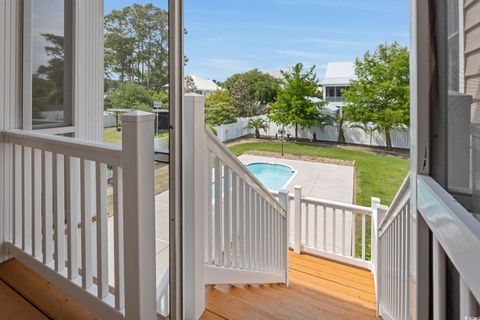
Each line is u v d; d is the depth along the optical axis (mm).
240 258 1976
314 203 3424
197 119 1439
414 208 842
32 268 1780
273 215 2504
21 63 2146
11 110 2102
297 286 2676
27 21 2164
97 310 1416
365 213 3109
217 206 1757
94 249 1837
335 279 2891
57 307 1627
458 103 665
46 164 1675
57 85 2451
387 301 1911
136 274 1246
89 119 2330
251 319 1639
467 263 492
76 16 2387
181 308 1397
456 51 677
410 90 869
